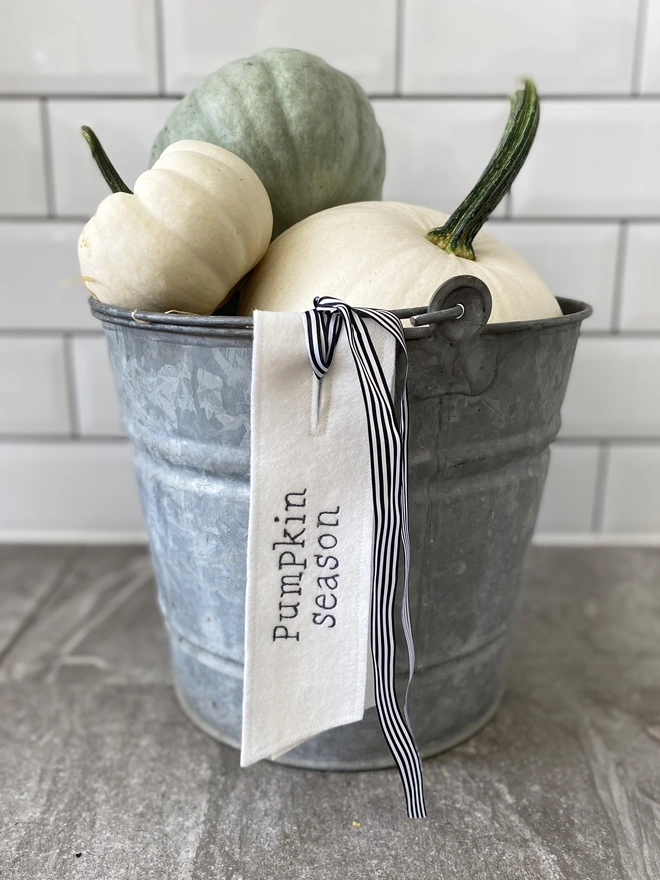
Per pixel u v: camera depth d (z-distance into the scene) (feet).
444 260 1.19
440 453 1.16
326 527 1.09
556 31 1.97
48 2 1.94
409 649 1.11
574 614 1.93
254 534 1.07
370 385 1.00
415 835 1.21
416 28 1.96
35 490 2.30
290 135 1.33
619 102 2.01
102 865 1.15
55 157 2.05
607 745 1.43
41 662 1.70
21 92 2.01
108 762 1.38
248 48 1.98
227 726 1.42
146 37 1.97
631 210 2.08
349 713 1.17
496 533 1.30
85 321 2.16
